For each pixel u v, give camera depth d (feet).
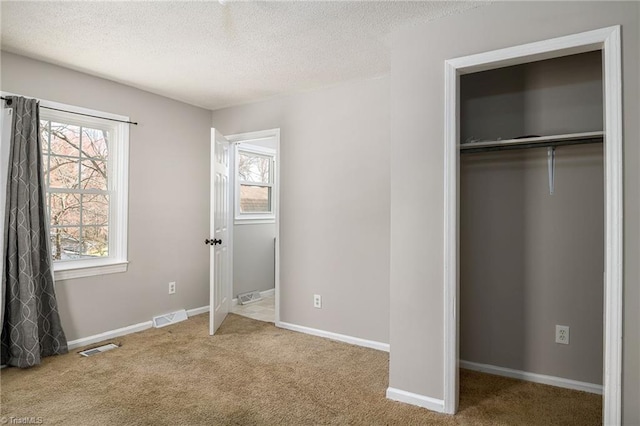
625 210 6.10
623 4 6.16
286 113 12.96
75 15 7.63
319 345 11.27
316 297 12.25
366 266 11.28
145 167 12.61
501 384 8.79
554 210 8.67
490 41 7.18
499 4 7.11
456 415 7.47
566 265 8.57
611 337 6.20
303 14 7.61
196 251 14.38
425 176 7.82
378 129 11.10
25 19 7.80
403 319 8.08
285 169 12.95
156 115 12.91
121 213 12.01
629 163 6.07
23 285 9.33
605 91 6.26
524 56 6.90
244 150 17.06
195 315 14.25
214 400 7.98
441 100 7.66
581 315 8.43
